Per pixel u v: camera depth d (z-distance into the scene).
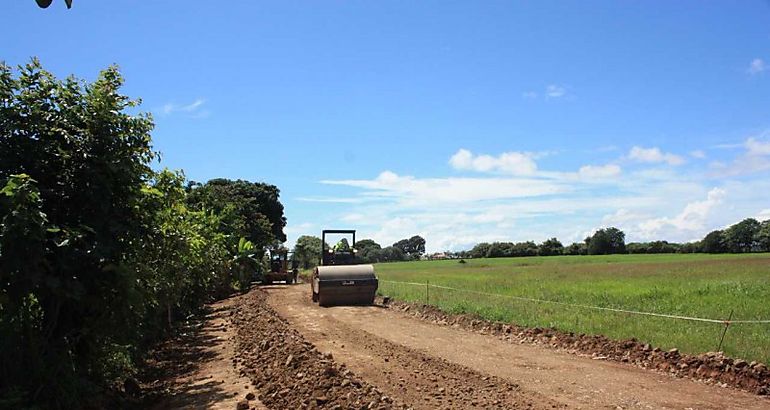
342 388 8.27
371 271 24.03
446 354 12.49
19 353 7.18
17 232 6.58
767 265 44.78
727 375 9.83
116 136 8.55
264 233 54.34
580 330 14.17
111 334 8.92
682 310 16.72
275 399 8.42
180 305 18.31
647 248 98.75
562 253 103.38
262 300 25.33
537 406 8.22
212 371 11.02
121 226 8.35
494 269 54.19
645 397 8.86
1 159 7.60
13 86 7.93
